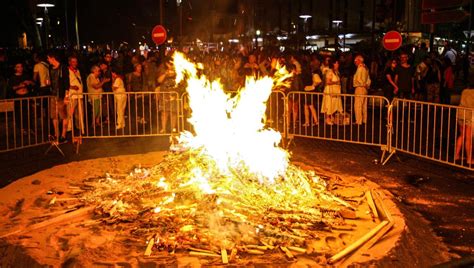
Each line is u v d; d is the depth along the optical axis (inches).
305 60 718.5
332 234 259.1
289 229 259.1
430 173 395.2
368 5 1616.6
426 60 701.3
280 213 279.0
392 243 242.2
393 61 657.0
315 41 1761.8
